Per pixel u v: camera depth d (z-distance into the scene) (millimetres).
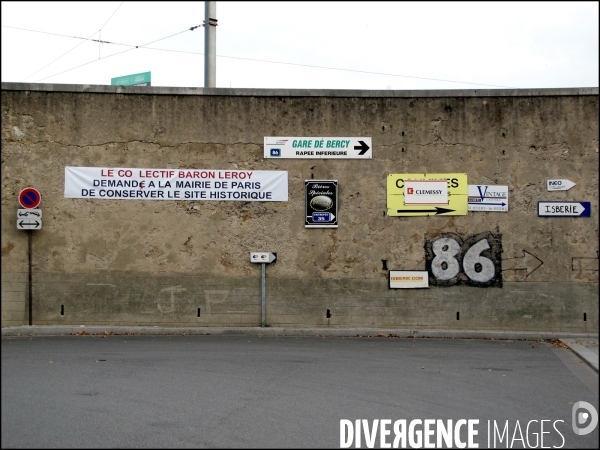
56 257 13828
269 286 13969
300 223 14000
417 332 13703
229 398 8094
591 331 13836
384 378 9406
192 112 13984
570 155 13977
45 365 9938
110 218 13906
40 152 13844
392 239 14008
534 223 13977
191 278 13922
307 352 11484
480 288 13961
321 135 14047
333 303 13945
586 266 13945
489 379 9500
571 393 8758
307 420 7258
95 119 13922
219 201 13984
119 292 13852
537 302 13914
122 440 6465
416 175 14031
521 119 14031
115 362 10250
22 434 6609
